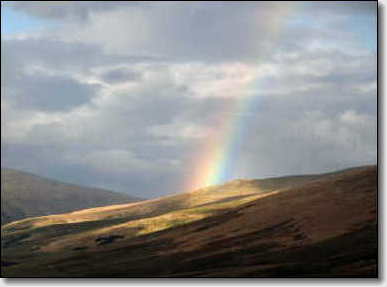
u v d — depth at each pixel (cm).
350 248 18125
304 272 16162
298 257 18350
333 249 18412
